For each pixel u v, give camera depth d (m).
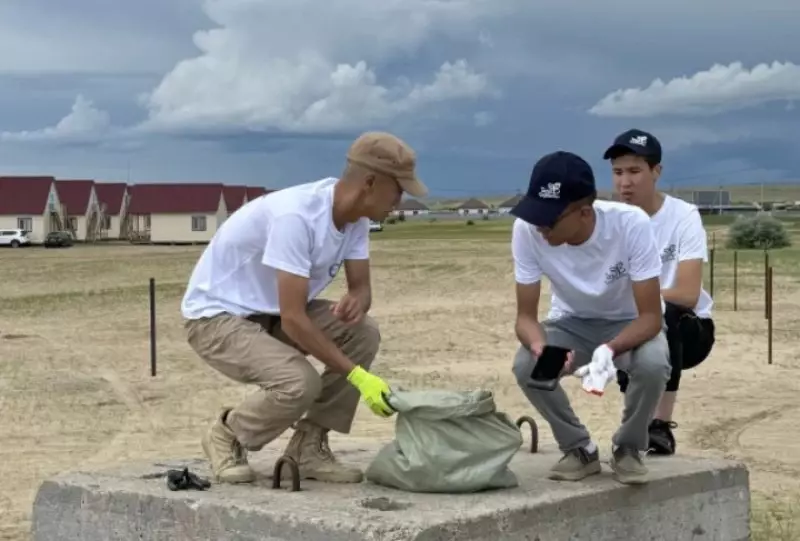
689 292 6.23
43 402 11.73
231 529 4.57
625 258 4.95
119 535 4.96
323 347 4.83
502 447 4.85
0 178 74.69
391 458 4.89
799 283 26.20
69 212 79.31
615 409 10.75
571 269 5.04
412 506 4.56
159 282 31.17
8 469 8.55
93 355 15.55
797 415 10.59
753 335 16.86
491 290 26.19
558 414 5.11
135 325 19.70
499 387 12.47
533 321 5.17
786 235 46.69
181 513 4.75
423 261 36.78
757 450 9.02
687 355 6.41
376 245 51.25
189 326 5.18
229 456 5.12
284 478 5.09
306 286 4.84
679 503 5.28
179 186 76.62
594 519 4.90
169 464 5.68
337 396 5.17
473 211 174.88
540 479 5.15
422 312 21.23
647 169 6.35
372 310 21.64
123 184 87.56
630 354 4.93
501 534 4.48
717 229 68.56
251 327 5.04
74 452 9.22
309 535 4.35
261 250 5.05
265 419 4.98
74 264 41.53
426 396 4.83
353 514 4.38
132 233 83.25
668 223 6.40
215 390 12.46
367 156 4.81
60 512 5.16
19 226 72.94
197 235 75.56
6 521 6.95
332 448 6.32
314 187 4.98
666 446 5.97
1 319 20.98
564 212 4.76
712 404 11.19
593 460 5.20
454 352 15.64
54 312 22.39
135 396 12.12
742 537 5.63
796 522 6.66
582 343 5.35
